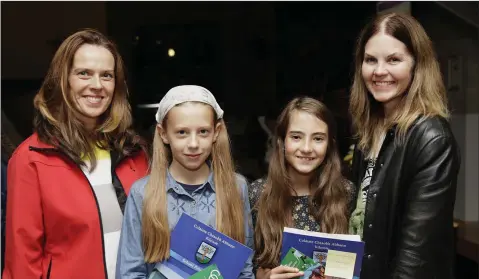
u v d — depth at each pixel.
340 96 2.55
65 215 1.64
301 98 1.83
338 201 1.77
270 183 1.80
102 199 1.72
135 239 1.58
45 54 4.13
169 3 3.99
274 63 3.79
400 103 1.61
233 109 3.62
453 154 1.44
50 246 1.69
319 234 1.57
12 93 3.96
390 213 1.51
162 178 1.61
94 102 1.71
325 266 1.56
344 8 3.71
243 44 3.90
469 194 3.45
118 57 1.81
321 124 1.75
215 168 1.65
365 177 1.71
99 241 1.67
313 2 3.75
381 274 1.52
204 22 3.94
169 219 1.57
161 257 1.53
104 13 4.11
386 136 1.57
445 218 1.40
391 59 1.55
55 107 1.74
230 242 1.53
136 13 4.00
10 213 1.65
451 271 1.44
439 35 3.46
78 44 1.70
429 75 1.54
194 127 1.54
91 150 1.76
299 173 1.81
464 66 3.35
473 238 3.17
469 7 3.19
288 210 1.78
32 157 1.65
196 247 1.53
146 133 3.51
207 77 3.94
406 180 1.48
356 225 1.70
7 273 1.66
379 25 1.58
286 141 1.78
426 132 1.46
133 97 3.92
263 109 3.53
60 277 1.65
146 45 4.00
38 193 1.65
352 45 3.65
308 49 3.73
